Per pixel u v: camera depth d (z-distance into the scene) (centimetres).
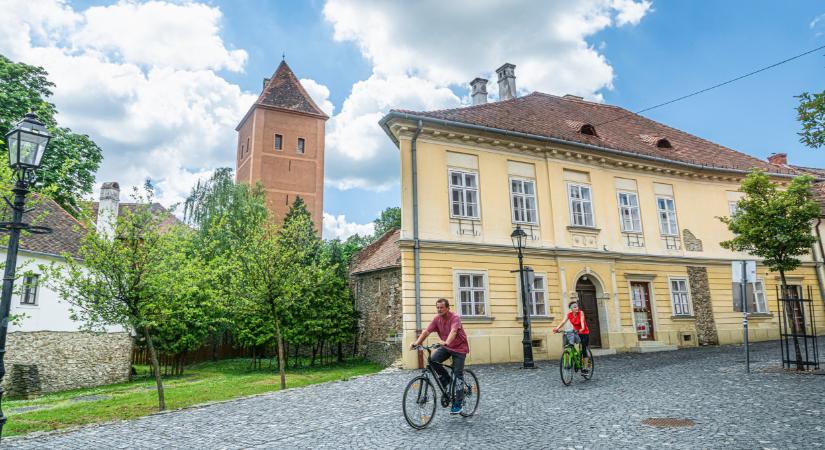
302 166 4791
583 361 1162
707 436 633
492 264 1769
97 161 2855
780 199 1376
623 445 608
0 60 2481
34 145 758
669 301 2112
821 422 682
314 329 2111
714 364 1392
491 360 1667
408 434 699
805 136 978
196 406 1041
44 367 1917
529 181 1931
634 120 2634
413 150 1714
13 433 839
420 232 1666
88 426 863
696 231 2264
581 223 1998
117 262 987
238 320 2239
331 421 816
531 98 2423
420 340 768
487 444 632
